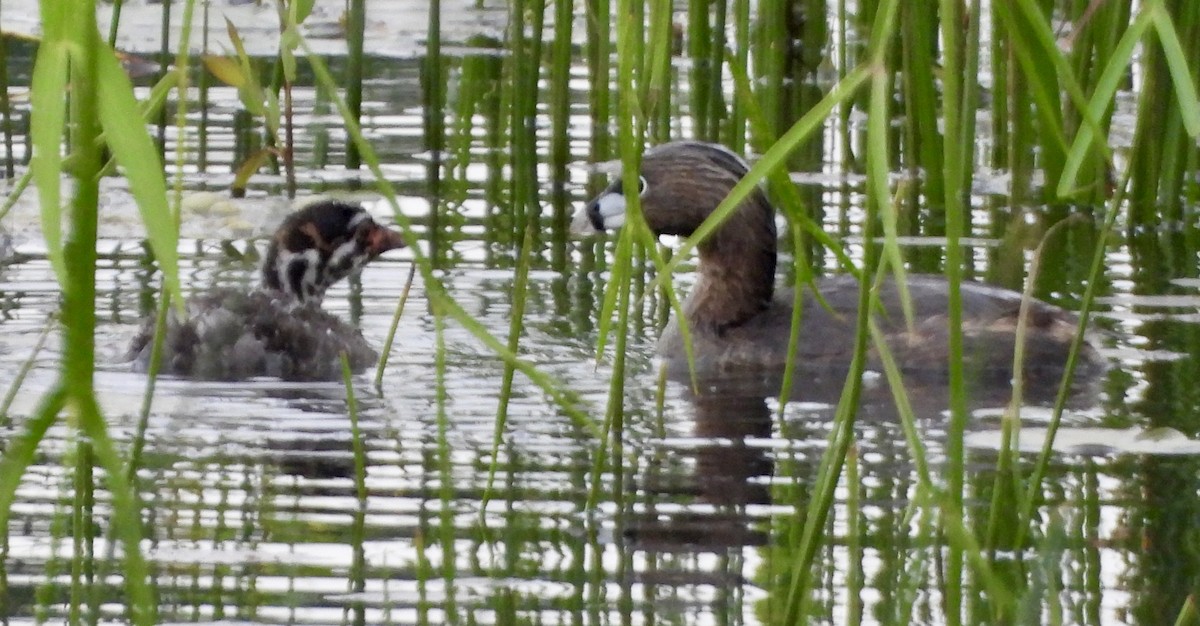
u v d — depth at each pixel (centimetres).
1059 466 1041
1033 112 1983
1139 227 1742
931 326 1341
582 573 862
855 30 2444
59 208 503
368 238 1466
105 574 855
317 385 1243
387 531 923
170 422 1132
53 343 1290
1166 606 814
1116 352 1321
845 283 1446
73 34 492
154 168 509
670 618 802
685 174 1523
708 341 1380
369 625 789
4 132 1908
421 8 2953
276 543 902
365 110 2205
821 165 2012
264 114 1230
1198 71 1675
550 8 2498
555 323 1417
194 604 813
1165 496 982
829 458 758
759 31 2164
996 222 1752
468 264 1584
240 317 1277
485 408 1173
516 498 980
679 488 1001
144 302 1434
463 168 1947
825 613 808
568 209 1788
